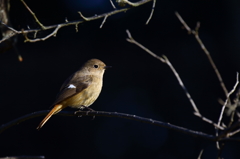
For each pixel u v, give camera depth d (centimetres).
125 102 1318
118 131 1288
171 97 1305
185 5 1313
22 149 1262
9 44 730
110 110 1307
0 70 1314
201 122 1256
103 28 1338
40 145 1272
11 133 1271
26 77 1323
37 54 1345
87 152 1268
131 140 1279
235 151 1199
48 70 1338
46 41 1346
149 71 1346
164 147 1265
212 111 1260
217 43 1316
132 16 1330
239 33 1283
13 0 806
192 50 1334
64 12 1064
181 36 1342
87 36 1352
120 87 1336
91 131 1290
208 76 1298
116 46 1364
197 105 1276
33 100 1305
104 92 1330
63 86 822
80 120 1298
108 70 1349
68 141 1278
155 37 1355
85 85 817
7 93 1298
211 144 1235
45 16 971
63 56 1352
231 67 1287
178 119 1279
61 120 1296
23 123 1289
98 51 1364
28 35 819
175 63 1338
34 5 958
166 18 1329
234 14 1284
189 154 1239
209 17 1316
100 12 1276
